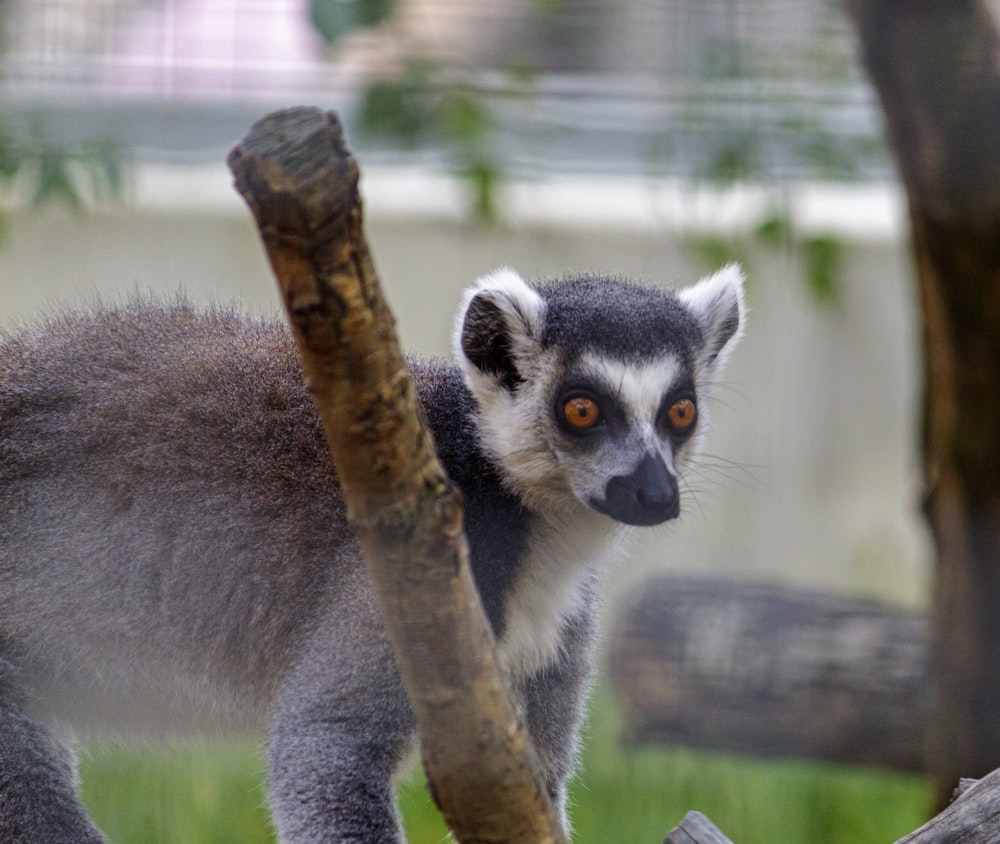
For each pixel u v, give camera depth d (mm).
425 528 5047
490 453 9133
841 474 21438
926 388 12281
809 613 13320
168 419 9062
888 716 12789
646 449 8836
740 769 14180
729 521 21094
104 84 17641
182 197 20734
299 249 4508
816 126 13422
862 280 21312
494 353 9188
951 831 6254
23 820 8602
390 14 11375
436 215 21000
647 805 13750
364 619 8211
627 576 20062
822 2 13359
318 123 4453
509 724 5617
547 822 5891
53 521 9008
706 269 15594
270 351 9438
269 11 19297
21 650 9039
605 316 9328
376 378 4777
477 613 5375
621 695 13578
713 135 13562
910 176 11656
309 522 8781
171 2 18297
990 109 11109
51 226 20250
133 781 12914
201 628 9016
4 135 12406
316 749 8062
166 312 9945
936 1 11102
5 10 15094
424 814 13828
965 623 11906
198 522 8914
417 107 12672
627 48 17859
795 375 21375
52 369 9375
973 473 11844
